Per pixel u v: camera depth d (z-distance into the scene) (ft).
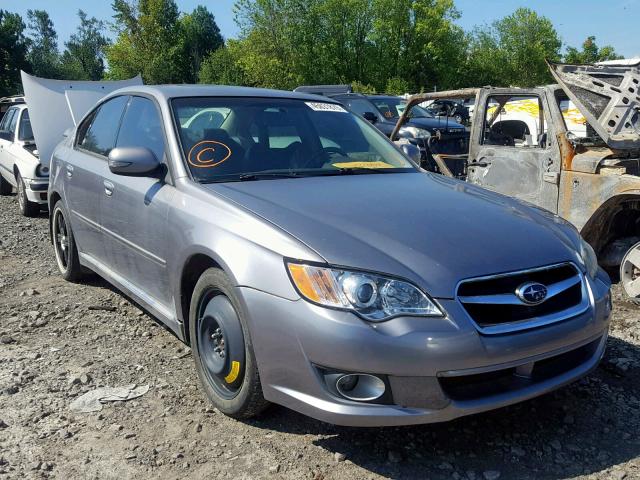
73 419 11.09
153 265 12.93
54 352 14.05
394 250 9.62
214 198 11.43
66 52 343.26
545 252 10.28
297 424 10.94
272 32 160.04
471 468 9.77
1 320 16.11
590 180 18.54
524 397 9.62
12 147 34.17
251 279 9.86
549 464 9.89
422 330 8.90
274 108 14.71
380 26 154.40
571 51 202.80
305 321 9.16
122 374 12.90
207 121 13.65
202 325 11.40
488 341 9.12
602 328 10.66
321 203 11.14
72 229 17.81
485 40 192.95
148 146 13.92
